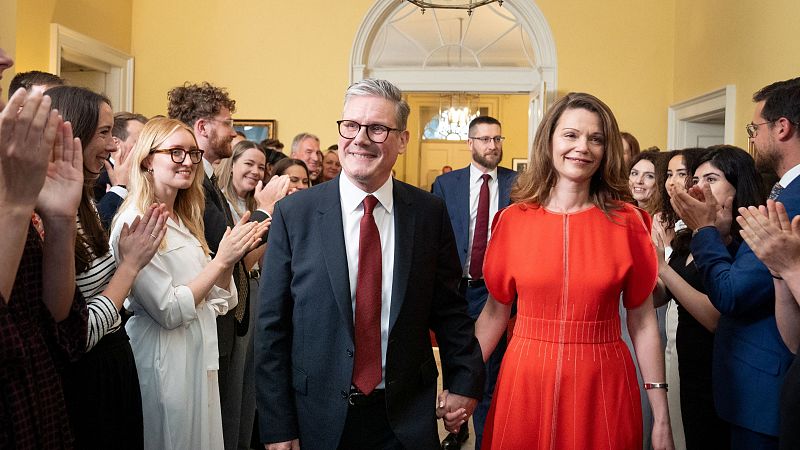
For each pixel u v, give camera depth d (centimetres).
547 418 206
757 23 550
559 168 213
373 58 786
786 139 216
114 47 724
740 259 216
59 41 616
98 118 199
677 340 264
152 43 766
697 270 248
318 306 198
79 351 171
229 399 298
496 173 460
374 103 197
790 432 183
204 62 766
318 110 764
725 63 612
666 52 746
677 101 730
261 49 765
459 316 217
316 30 763
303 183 430
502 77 775
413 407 203
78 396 196
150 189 245
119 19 736
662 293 265
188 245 254
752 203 250
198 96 327
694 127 729
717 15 632
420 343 206
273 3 765
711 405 250
